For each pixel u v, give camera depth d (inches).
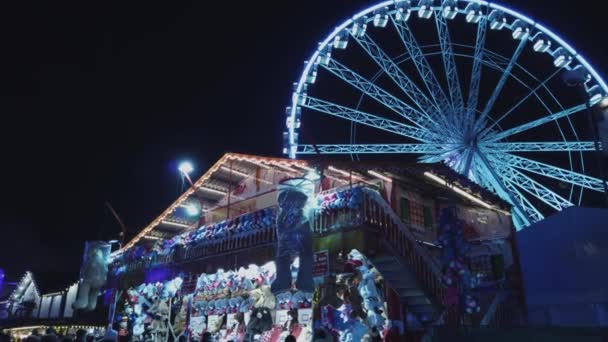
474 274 678.5
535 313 633.0
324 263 490.9
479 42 925.8
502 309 636.1
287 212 488.4
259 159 653.9
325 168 581.6
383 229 495.8
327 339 490.6
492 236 705.6
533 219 875.4
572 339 265.4
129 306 811.4
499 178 848.9
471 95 924.6
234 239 616.4
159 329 738.8
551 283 631.8
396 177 603.2
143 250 800.3
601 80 849.5
